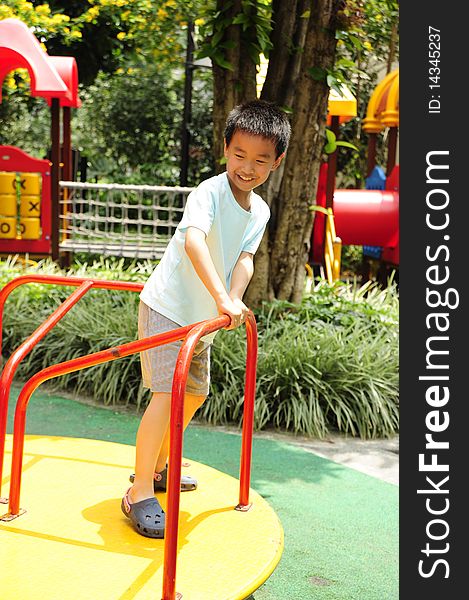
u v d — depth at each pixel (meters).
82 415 4.50
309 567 2.80
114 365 4.83
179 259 2.49
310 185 5.38
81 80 12.02
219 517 2.54
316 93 5.20
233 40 5.13
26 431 4.17
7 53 7.14
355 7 5.11
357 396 4.55
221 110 5.23
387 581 2.72
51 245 7.70
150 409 2.46
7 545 2.25
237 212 2.47
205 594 2.04
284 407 4.52
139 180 13.93
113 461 3.01
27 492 2.65
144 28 9.80
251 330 2.45
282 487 3.58
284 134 2.38
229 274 2.60
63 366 2.29
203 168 14.05
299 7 5.39
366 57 11.06
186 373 1.94
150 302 2.51
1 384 2.26
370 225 8.70
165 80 14.33
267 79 5.45
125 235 8.25
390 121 9.34
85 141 15.00
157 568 2.16
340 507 3.38
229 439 4.23
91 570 2.13
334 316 5.55
